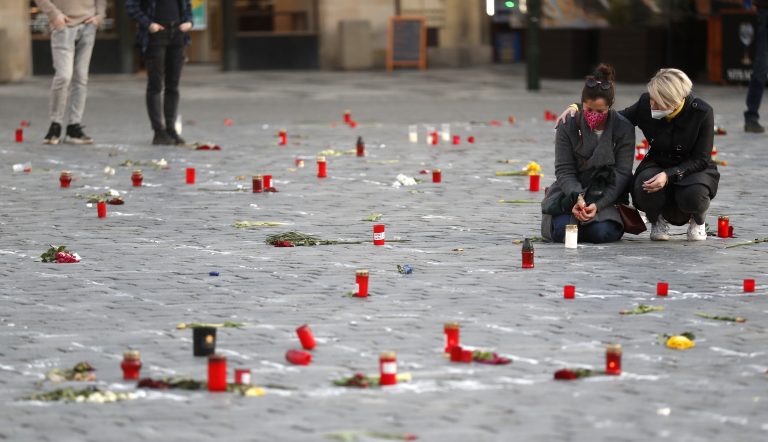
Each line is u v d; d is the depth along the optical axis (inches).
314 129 1967.3
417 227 1074.7
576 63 3078.2
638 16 2955.2
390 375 614.2
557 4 3122.5
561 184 994.7
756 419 559.2
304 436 538.6
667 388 607.5
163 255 964.6
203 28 3508.9
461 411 571.8
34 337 723.4
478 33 3631.9
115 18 3297.2
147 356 678.5
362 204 1203.2
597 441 528.4
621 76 2947.8
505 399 589.9
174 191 1300.4
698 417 562.3
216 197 1258.0
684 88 980.6
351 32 3437.5
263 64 3457.2
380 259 936.9
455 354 653.9
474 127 1983.3
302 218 1130.0
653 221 1008.2
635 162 1488.7
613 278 863.7
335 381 617.3
